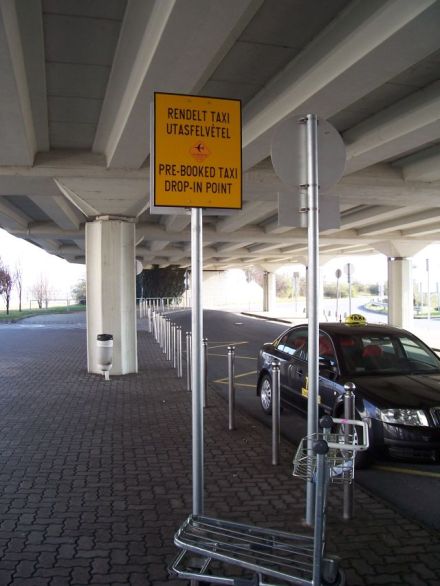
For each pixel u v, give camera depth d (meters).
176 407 9.11
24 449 6.62
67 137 10.51
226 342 21.73
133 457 6.30
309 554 3.21
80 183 11.70
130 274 13.13
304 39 6.58
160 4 5.50
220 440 7.03
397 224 22.33
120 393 10.40
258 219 24.23
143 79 6.60
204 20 5.21
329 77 6.76
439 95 7.89
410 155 12.55
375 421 5.89
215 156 3.97
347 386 4.95
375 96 8.60
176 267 59.06
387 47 5.85
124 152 9.96
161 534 4.26
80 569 3.71
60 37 6.43
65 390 10.73
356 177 12.84
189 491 5.21
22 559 3.86
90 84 7.90
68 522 4.49
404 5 5.38
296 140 4.45
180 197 3.90
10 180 11.78
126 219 12.99
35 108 8.75
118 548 4.02
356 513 4.70
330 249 35.53
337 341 7.25
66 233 24.81
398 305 27.27
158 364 14.70
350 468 3.52
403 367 7.05
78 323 33.38
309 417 4.33
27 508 4.79
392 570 3.72
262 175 12.20
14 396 10.07
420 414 5.80
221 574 3.67
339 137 4.45
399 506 5.12
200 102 3.95
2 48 5.64
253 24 6.18
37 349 18.47
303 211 4.49
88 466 5.97
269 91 8.18
